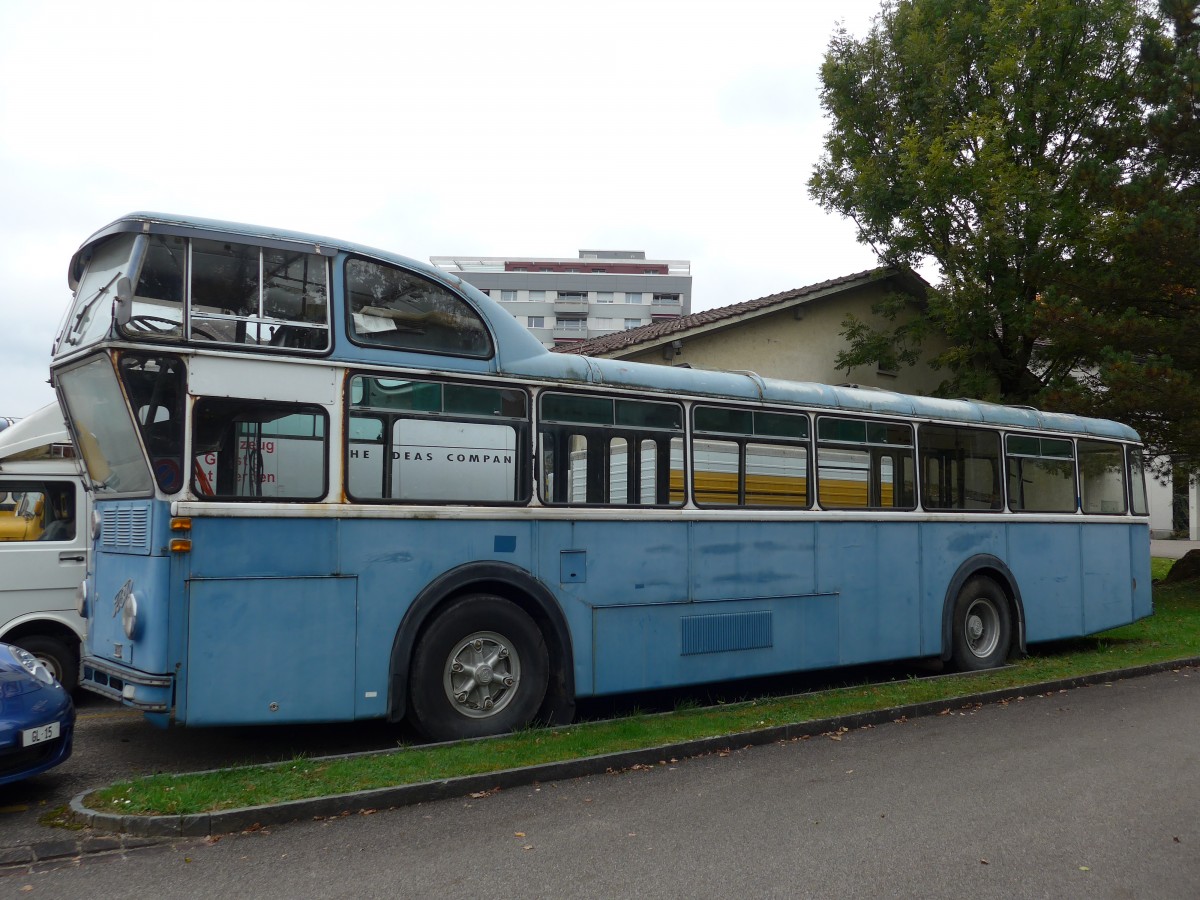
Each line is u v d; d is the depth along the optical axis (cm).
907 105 2148
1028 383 2111
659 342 1816
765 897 468
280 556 694
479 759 686
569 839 553
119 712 925
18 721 611
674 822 586
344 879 489
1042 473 1283
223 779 631
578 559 837
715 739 771
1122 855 529
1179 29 1953
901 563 1091
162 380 668
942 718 917
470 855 525
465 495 780
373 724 866
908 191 2005
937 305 2000
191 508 664
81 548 930
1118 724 887
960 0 2080
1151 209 1722
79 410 745
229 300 695
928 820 591
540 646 805
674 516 902
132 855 525
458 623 766
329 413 722
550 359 839
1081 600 1308
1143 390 1698
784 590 981
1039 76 2008
